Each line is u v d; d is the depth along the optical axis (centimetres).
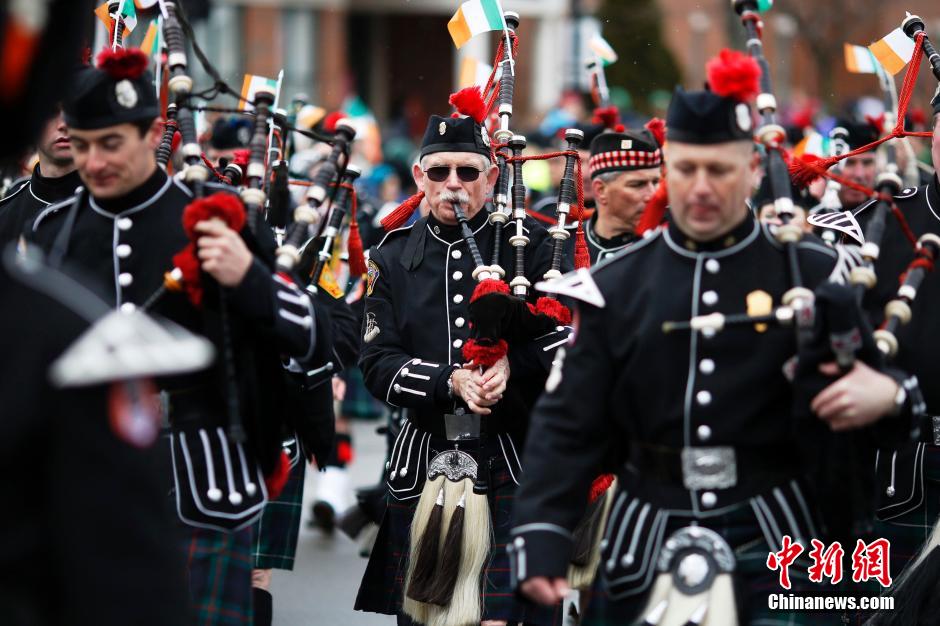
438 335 1855
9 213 1808
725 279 1278
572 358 1293
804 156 2070
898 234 1803
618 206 2036
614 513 1306
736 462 1259
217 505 1470
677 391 1262
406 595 1814
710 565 1246
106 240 1491
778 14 8469
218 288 1387
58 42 838
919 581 1661
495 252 1827
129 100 1433
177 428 1484
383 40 10088
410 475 1855
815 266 1290
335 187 1670
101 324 820
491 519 1795
